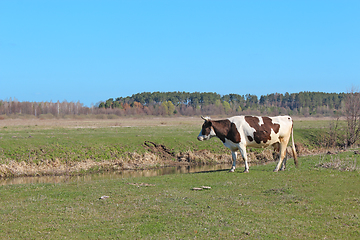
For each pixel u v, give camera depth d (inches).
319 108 6156.5
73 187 641.0
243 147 753.0
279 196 515.5
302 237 352.2
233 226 383.2
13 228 392.8
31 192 596.7
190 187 609.0
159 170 1104.2
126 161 1182.3
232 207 458.6
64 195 563.5
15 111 4419.3
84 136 1395.2
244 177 682.2
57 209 470.3
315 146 1451.8
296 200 490.6
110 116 4375.0
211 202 488.1
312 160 842.8
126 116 4849.9
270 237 351.3
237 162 1232.2
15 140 1208.8
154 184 649.6
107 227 392.5
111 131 1706.4
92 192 584.7
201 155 1275.8
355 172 660.7
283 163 764.6
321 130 1667.1
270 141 746.2
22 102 4549.7
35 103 4645.7
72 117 4165.8
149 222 403.9
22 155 1088.8
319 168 724.7
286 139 759.1
